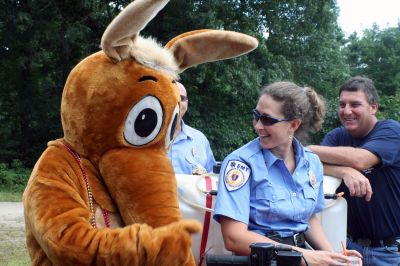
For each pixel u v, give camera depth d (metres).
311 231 2.70
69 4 14.23
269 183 2.50
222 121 15.78
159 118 1.88
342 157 3.08
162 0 1.73
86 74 1.84
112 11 14.45
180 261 1.63
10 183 13.36
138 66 1.88
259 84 15.11
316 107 2.72
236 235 2.36
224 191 2.43
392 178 3.25
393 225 3.26
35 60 14.30
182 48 2.14
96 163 1.87
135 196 1.80
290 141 2.60
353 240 3.38
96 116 1.81
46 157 1.82
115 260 1.61
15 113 15.09
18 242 6.93
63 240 1.62
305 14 17.45
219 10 15.33
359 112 3.33
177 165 3.81
